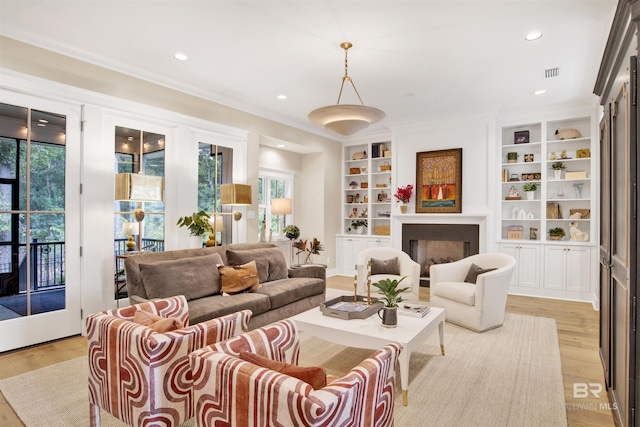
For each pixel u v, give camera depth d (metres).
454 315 3.97
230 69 4.02
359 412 1.33
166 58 3.74
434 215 5.95
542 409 2.29
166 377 1.73
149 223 4.17
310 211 7.24
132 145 4.01
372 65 3.90
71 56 3.49
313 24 3.06
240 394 1.34
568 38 3.28
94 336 1.94
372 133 7.14
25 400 2.37
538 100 5.10
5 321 3.17
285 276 4.38
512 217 5.87
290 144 6.36
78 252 3.60
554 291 5.34
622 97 1.96
